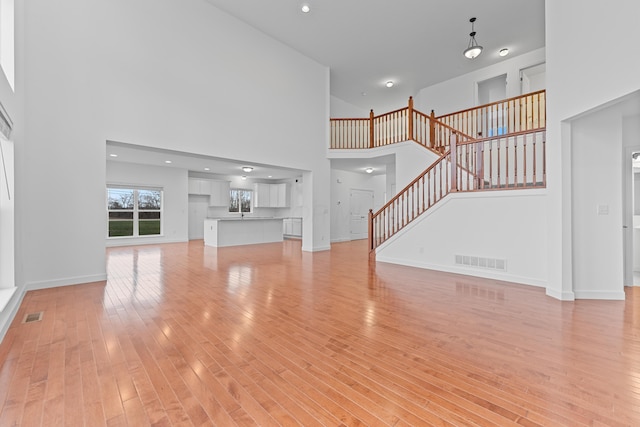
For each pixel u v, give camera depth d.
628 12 2.69
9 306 2.77
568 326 2.74
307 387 1.80
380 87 9.23
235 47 5.94
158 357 2.15
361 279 4.65
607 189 3.58
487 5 5.49
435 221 5.37
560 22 3.56
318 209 7.91
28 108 3.71
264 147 6.51
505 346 2.34
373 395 1.72
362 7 5.59
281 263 6.09
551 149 3.77
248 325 2.77
